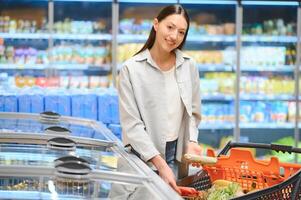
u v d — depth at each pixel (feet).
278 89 21.61
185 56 9.27
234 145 9.08
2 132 7.54
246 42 21.88
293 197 6.68
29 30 20.80
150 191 5.33
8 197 4.95
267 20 22.09
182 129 9.33
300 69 21.35
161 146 8.87
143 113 8.72
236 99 21.01
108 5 21.59
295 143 21.63
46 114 9.73
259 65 21.40
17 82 20.56
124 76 8.79
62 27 21.06
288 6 22.00
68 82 20.93
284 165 8.06
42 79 20.68
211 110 21.50
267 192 6.56
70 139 7.33
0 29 20.59
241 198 6.44
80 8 21.52
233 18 22.13
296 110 21.50
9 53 20.74
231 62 21.39
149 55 8.89
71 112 12.69
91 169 5.76
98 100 12.78
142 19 21.70
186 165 9.24
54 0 20.47
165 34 8.59
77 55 20.98
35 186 5.25
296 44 21.48
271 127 21.57
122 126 8.69
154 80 8.84
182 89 9.09
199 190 8.55
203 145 21.94
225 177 8.36
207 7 22.00
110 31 21.40
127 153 7.45
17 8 21.18
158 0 20.67
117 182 5.56
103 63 21.15
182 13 8.66
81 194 5.13
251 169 8.16
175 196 5.22
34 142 7.45
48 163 5.97
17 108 12.37
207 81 21.49
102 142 7.76
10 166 5.65
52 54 20.67
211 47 22.09
